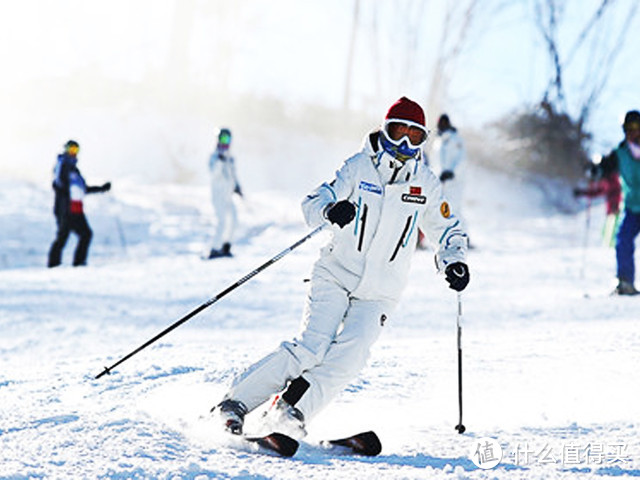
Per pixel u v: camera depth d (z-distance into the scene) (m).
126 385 15.60
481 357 17.97
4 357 21.84
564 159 104.19
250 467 10.59
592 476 10.48
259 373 12.09
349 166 12.31
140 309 30.33
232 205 49.28
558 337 20.17
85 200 71.12
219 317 28.52
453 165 45.88
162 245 60.28
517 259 47.66
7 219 62.28
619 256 30.23
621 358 17.31
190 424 12.65
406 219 12.35
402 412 14.08
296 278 38.41
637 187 29.83
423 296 32.50
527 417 13.61
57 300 31.94
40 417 13.12
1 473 10.20
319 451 11.82
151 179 90.19
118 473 10.20
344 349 12.02
